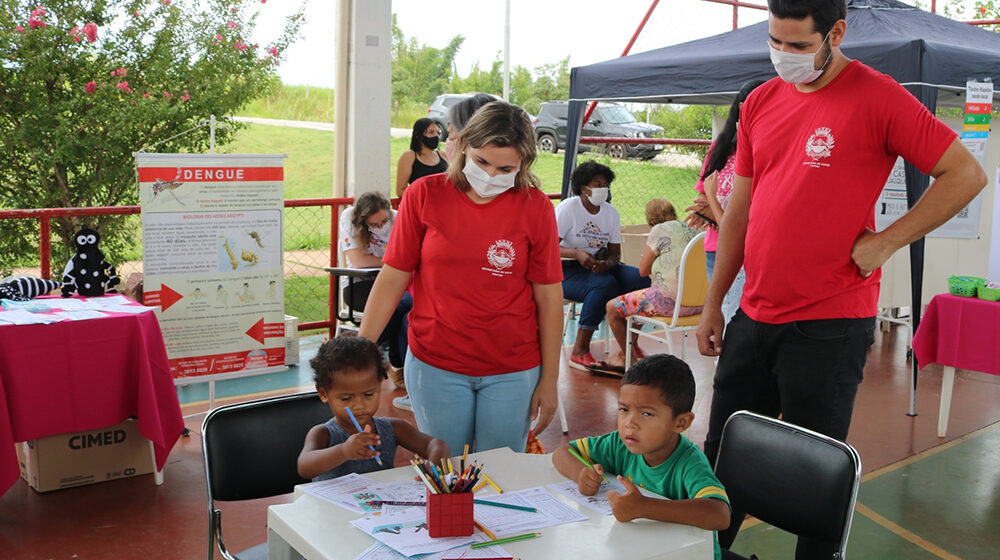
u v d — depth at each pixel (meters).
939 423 4.93
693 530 1.87
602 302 5.96
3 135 7.74
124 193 8.22
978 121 4.94
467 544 1.75
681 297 5.18
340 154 6.95
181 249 4.77
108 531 3.55
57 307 3.99
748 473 2.40
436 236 2.57
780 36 2.32
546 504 1.99
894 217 5.64
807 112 2.45
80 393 3.78
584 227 5.95
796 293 2.50
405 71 29.55
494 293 2.58
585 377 6.02
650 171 14.32
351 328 5.61
